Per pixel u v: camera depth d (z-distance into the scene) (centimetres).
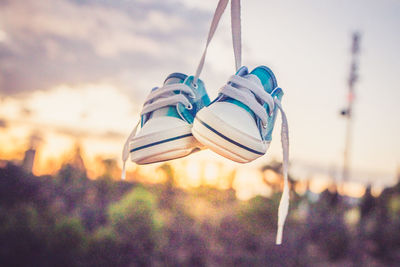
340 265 1505
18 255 888
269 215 1667
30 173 1278
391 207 1930
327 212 1884
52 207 1088
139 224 1191
